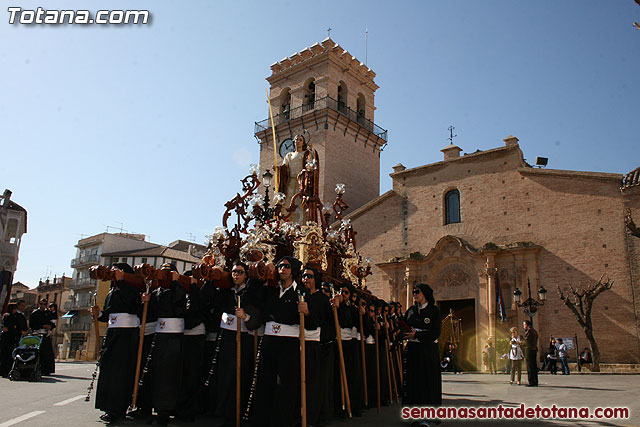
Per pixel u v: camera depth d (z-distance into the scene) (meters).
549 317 29.45
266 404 7.30
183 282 8.59
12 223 39.41
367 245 37.97
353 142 44.19
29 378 14.56
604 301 27.98
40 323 16.58
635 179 28.61
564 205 30.56
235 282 8.23
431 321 8.73
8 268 37.97
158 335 8.09
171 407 7.83
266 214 13.54
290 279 7.66
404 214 36.94
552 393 13.88
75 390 12.23
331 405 8.94
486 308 31.47
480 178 34.22
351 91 45.56
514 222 32.12
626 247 28.02
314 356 7.62
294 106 45.03
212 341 9.37
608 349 27.31
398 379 12.70
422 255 34.97
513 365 17.78
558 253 30.08
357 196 43.34
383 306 11.11
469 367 31.98
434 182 36.19
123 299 8.45
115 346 8.22
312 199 13.30
